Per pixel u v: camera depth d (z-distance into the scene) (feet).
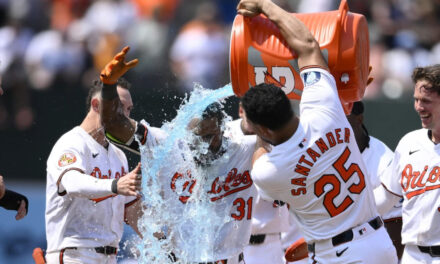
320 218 51.75
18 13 127.54
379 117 109.50
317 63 50.80
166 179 54.54
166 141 53.98
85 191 54.70
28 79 115.24
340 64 51.49
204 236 55.16
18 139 105.50
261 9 51.62
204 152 53.36
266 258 65.36
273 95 49.52
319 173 50.67
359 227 51.83
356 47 51.62
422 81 55.42
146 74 120.06
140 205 62.13
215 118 52.90
